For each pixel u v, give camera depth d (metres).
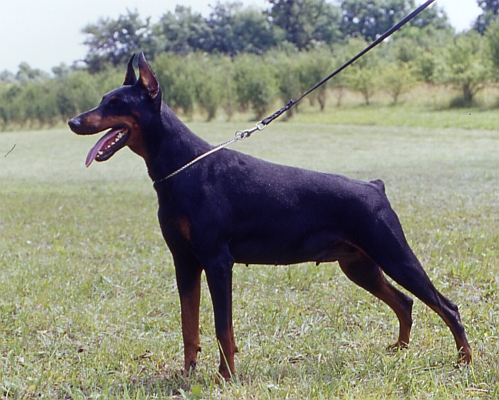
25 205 12.31
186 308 4.38
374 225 4.26
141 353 4.85
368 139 25.45
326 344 4.84
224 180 4.20
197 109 37.09
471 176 14.24
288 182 4.30
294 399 3.86
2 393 4.20
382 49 42.53
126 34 66.12
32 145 29.89
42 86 42.78
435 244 7.87
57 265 7.37
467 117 29.03
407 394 3.94
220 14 69.88
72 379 4.33
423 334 4.99
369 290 4.71
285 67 36.19
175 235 4.19
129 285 6.59
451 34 51.44
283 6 67.75
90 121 4.08
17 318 5.59
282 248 4.30
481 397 3.91
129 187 15.02
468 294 5.96
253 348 4.84
